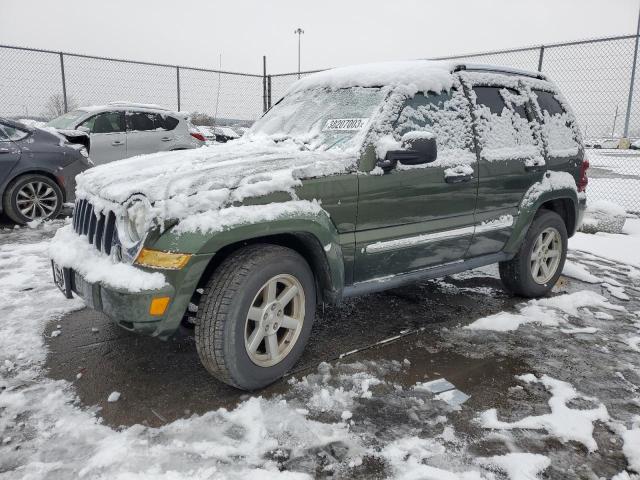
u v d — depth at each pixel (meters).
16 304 3.97
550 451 2.33
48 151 6.86
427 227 3.42
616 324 3.88
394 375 3.01
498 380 2.98
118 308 2.44
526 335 3.64
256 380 2.71
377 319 3.89
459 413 2.62
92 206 2.85
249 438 2.36
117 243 2.59
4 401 2.63
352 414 2.58
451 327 3.76
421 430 2.46
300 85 4.14
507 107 4.04
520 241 4.11
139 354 3.20
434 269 3.64
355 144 3.12
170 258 2.41
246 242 2.83
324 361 3.16
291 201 2.75
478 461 2.24
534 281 4.32
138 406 2.62
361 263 3.15
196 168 2.75
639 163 20.98
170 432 2.39
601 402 2.77
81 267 2.68
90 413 2.54
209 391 2.78
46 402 2.63
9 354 3.16
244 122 13.30
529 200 4.07
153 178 2.66
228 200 2.56
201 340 2.59
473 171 3.61
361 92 3.49
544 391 2.87
